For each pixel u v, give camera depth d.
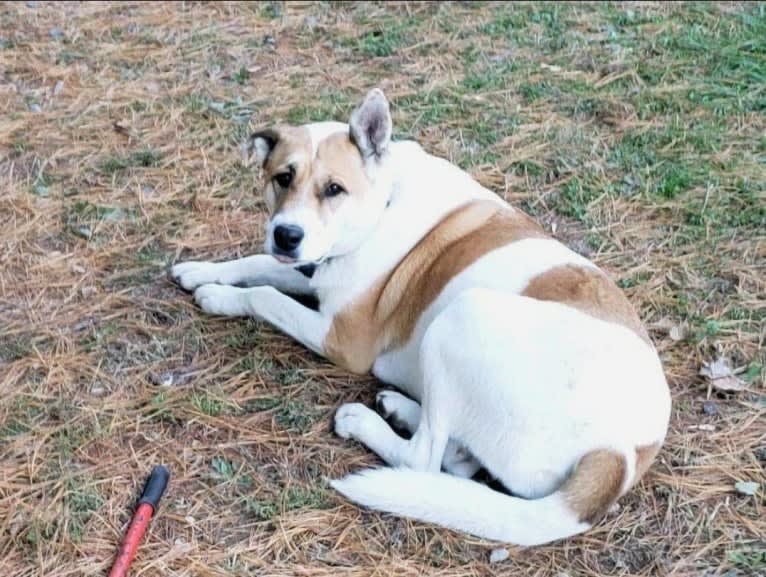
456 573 2.35
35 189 3.08
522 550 2.39
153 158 3.19
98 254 2.92
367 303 2.64
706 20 3.76
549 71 3.55
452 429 2.44
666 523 2.44
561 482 2.37
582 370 2.36
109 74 3.49
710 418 2.61
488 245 2.58
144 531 2.38
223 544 2.38
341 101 3.41
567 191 3.13
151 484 2.43
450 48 3.65
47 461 2.48
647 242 2.99
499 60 3.60
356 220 2.58
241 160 3.20
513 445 2.38
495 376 2.38
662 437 2.40
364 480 2.38
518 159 3.21
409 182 2.66
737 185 3.13
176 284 2.86
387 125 2.57
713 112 3.38
